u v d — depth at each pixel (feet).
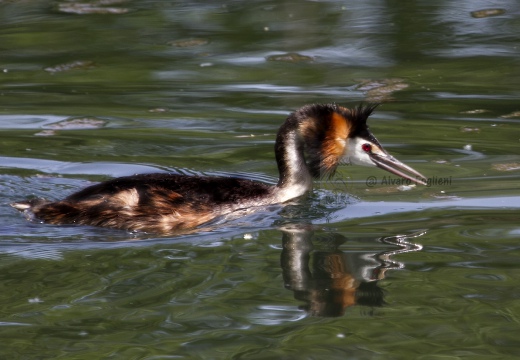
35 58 65.16
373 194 41.73
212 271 31.94
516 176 42.65
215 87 58.44
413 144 47.88
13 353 25.66
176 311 28.53
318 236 36.11
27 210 38.60
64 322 27.71
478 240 34.86
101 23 73.97
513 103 54.75
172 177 39.78
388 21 73.87
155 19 75.31
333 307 28.81
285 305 29.01
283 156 41.06
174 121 51.88
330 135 41.81
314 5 79.41
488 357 25.25
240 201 38.99
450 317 27.91
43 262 32.86
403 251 33.91
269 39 69.51
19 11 77.61
